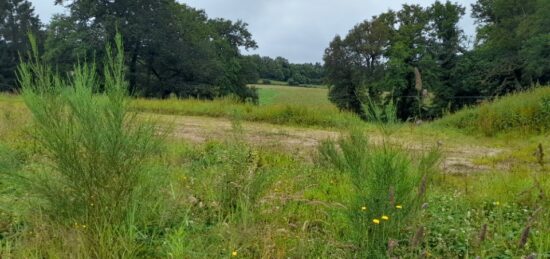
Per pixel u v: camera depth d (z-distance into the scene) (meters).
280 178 5.54
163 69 50.34
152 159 4.32
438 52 45.88
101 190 3.31
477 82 42.72
